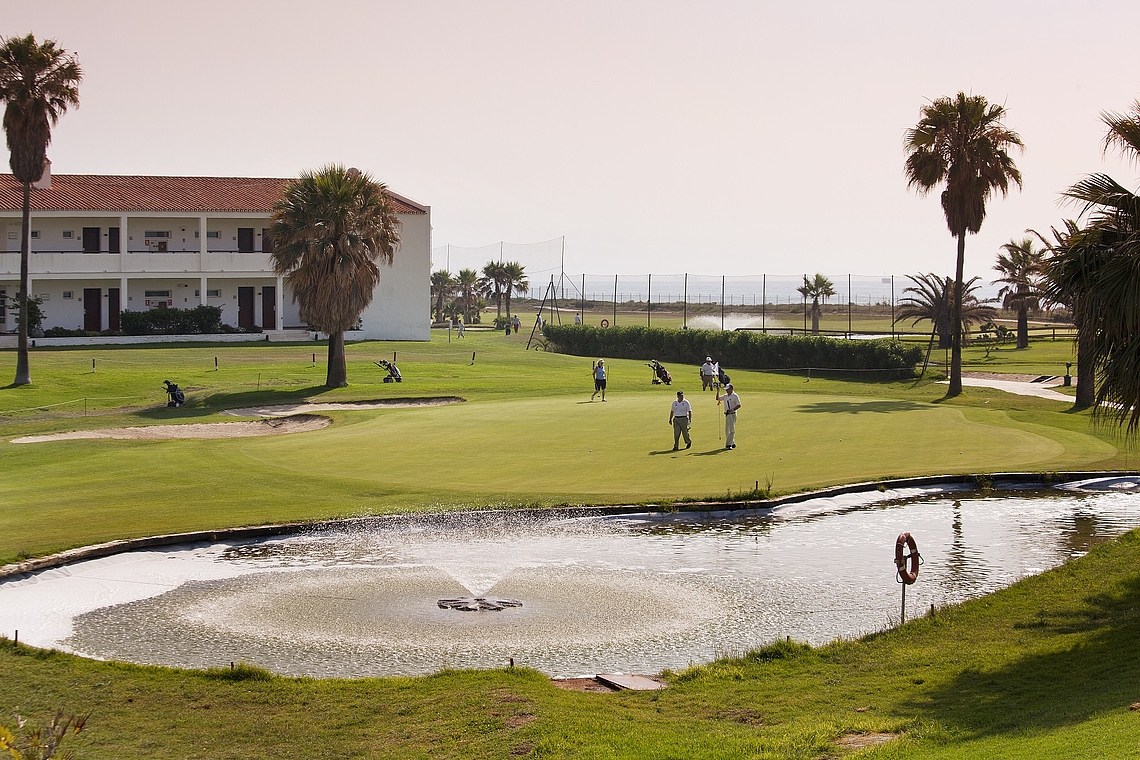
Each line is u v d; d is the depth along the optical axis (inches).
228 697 402.0
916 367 2159.2
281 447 1095.0
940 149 1729.8
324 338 2463.1
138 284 2448.3
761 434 1153.4
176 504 805.2
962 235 1742.1
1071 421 1294.3
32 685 410.0
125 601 578.2
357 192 1742.1
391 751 347.3
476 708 385.4
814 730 349.1
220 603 575.5
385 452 1047.6
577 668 474.9
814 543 715.4
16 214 2310.5
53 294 2385.6
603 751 332.5
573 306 4943.4
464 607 569.3
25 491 861.2
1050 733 315.6
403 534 739.4
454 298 4564.5
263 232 2527.1
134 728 368.5
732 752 327.9
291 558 676.1
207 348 2229.3
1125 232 551.5
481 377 1947.6
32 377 1706.4
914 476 903.7
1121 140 572.1
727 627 534.9
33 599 579.5
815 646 499.2
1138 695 353.1
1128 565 587.8
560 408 1406.3
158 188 2532.0
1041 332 3447.3
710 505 794.8
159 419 1395.2
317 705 393.4
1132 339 532.7
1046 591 547.2
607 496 815.1
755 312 4175.7
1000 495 874.8
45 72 1644.9
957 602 572.4
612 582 621.0
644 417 1298.0
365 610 563.8
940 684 403.9
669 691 412.8
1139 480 921.5
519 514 770.2
